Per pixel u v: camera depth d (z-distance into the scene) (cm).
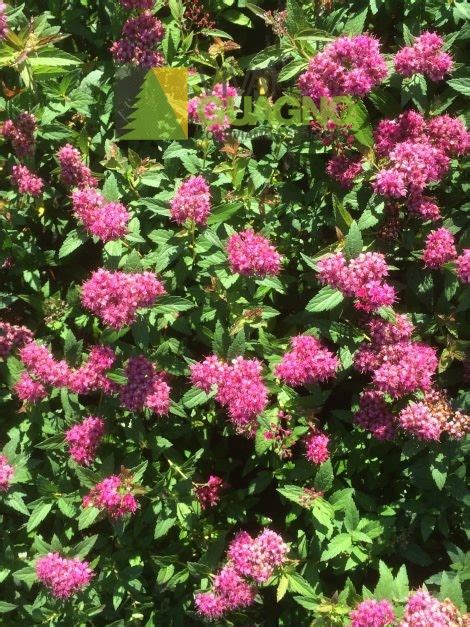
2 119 59
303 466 57
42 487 56
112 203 53
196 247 54
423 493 58
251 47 67
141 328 53
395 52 58
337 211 53
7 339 57
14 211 59
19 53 55
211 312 56
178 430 59
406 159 51
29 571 55
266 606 63
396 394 52
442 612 48
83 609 57
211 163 58
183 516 58
